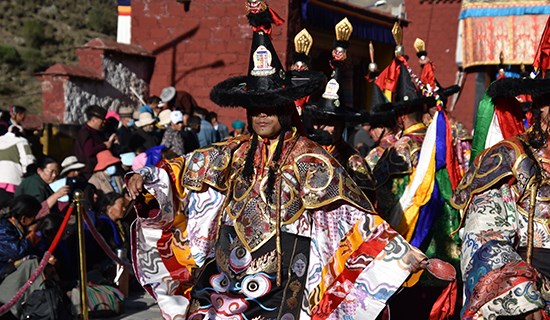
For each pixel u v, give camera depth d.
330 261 4.43
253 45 4.46
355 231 4.41
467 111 22.08
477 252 3.94
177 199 4.67
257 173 4.46
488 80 20.56
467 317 3.86
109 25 36.38
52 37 33.66
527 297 3.68
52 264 7.84
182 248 4.74
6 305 6.85
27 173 9.78
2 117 12.83
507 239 3.97
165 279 4.80
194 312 4.51
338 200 4.42
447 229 6.60
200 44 17.06
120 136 12.95
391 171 6.66
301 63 5.32
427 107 6.87
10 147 10.32
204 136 14.57
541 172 4.10
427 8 23.38
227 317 4.36
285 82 4.42
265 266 4.34
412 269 4.32
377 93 7.12
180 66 17.19
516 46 19.31
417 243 6.52
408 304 6.37
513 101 4.88
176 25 17.20
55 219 8.30
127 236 9.18
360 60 19.39
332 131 6.18
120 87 16.53
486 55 19.61
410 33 23.59
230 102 4.42
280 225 4.36
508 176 4.09
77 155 10.98
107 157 10.84
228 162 4.56
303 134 4.62
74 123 15.34
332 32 17.81
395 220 6.58
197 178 4.60
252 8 4.41
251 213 4.41
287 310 4.33
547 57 4.46
